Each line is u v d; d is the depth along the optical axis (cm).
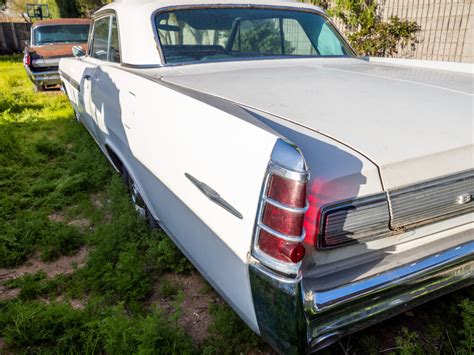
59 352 178
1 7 2839
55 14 1706
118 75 251
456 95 188
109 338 172
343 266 138
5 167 396
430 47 624
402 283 140
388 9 680
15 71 1163
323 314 128
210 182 148
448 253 151
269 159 121
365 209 130
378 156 132
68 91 467
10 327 191
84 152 417
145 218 272
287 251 120
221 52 270
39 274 235
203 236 163
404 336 184
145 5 263
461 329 185
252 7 280
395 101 176
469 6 563
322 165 127
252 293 135
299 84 205
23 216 299
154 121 194
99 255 240
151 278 231
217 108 155
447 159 141
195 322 197
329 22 320
